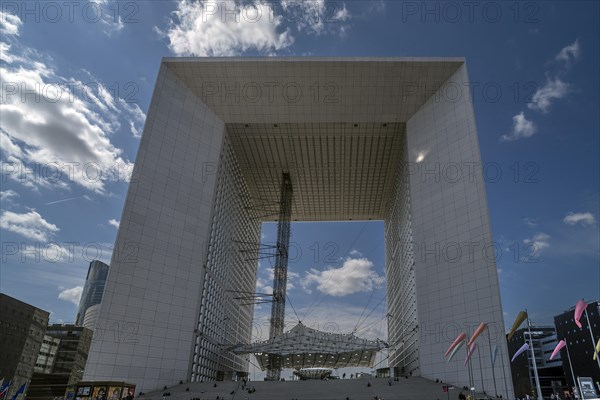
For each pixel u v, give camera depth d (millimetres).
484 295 55031
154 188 63656
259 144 82625
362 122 75000
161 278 59844
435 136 68688
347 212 110812
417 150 70500
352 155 85562
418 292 62375
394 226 94875
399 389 50312
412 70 69375
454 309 57344
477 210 59844
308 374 84062
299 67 69625
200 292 63500
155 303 58188
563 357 101312
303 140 81000
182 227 64375
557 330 104750
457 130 66125
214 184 70625
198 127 71625
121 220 59562
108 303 55062
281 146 83188
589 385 30234
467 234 59781
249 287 102750
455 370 54062
